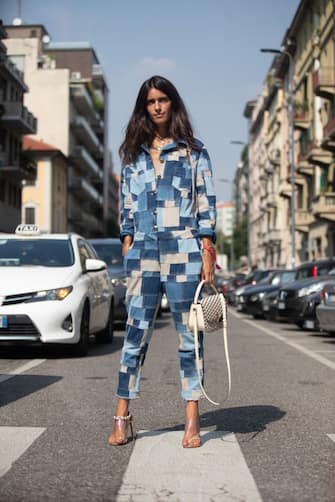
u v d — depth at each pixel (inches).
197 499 144.9
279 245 2763.3
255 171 3720.5
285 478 161.9
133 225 195.6
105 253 735.7
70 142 2950.3
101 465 171.6
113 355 430.6
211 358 430.3
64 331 402.0
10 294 398.9
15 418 230.4
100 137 3836.1
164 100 190.1
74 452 184.5
